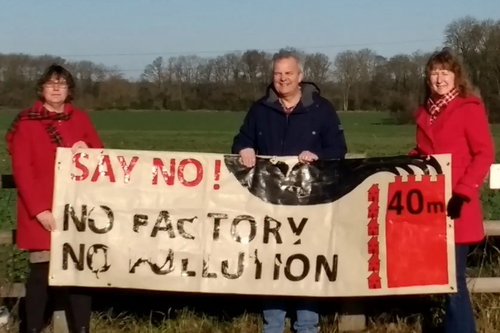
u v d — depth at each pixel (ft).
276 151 16.89
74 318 17.01
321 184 16.67
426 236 16.24
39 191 16.21
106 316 18.88
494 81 174.81
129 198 16.63
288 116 16.81
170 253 16.69
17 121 16.15
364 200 16.49
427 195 16.16
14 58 197.67
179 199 16.69
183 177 16.72
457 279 16.34
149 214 16.69
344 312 18.45
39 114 16.25
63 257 16.52
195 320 18.80
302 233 16.63
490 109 174.60
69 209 16.52
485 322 17.80
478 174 15.14
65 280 16.55
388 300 19.47
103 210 16.61
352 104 243.81
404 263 16.33
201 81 248.11
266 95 17.31
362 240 16.49
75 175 16.55
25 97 198.08
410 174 16.24
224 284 16.69
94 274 16.61
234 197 16.72
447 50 15.80
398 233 16.35
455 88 15.76
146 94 246.06
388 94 231.91
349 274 16.51
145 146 130.31
